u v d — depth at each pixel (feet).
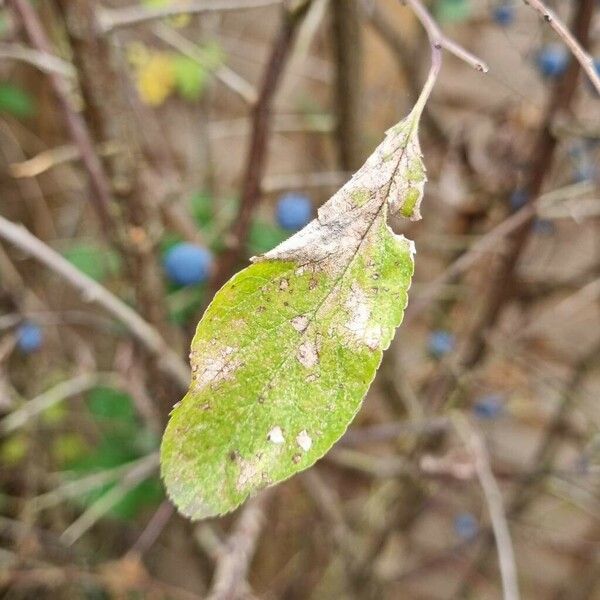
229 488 0.15
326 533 0.71
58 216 0.76
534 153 0.46
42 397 0.52
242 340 0.15
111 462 0.64
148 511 0.70
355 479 0.75
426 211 0.65
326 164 0.74
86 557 0.66
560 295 0.74
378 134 0.70
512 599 0.36
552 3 0.52
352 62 0.46
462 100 0.68
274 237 0.58
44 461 0.67
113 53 0.38
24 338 0.55
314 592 0.75
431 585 0.89
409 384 0.63
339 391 0.15
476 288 0.61
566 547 0.71
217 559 0.48
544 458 0.66
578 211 0.50
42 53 0.39
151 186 0.53
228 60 0.79
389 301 0.16
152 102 0.64
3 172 0.69
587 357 0.65
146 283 0.42
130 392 0.50
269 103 0.38
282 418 0.15
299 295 0.15
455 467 0.51
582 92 0.53
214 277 0.44
